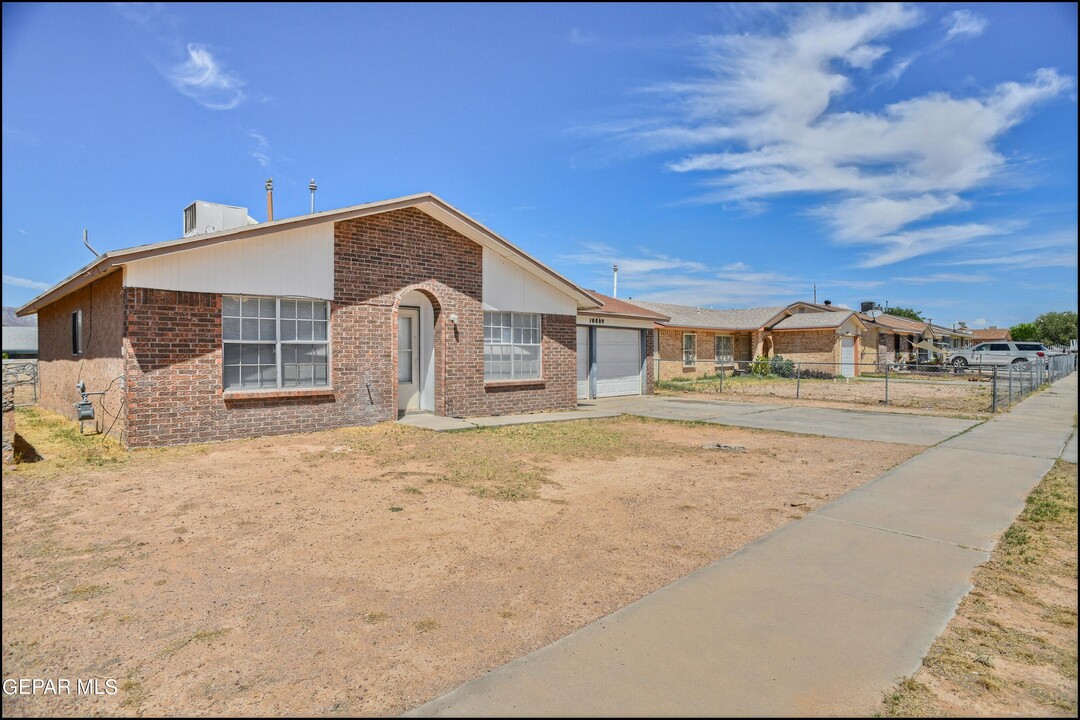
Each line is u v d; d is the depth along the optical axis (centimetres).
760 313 3403
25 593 410
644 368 2145
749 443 1072
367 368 1171
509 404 1441
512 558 486
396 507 627
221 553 489
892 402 1877
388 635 360
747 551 500
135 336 901
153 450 902
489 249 1398
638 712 283
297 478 747
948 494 695
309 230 1084
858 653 338
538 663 326
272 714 283
